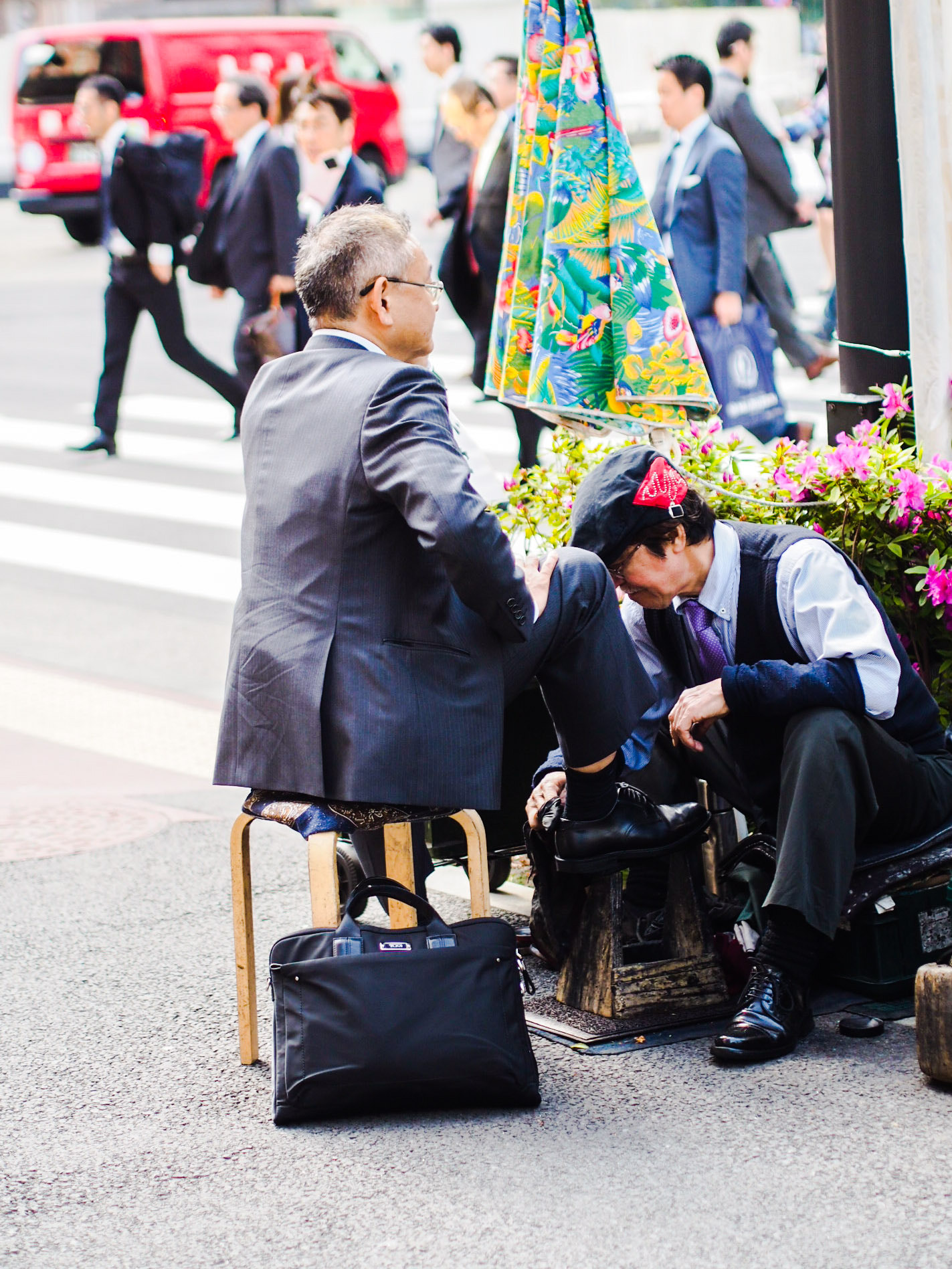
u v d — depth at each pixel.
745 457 6.22
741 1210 3.91
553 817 5.08
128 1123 4.55
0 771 8.46
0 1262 3.84
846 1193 3.97
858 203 6.25
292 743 4.50
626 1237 3.81
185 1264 3.80
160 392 19.52
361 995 4.36
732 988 5.23
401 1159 4.25
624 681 4.86
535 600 4.64
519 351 6.09
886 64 6.11
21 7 36.81
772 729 5.05
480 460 6.13
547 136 5.87
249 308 15.85
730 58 12.34
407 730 4.45
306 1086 4.38
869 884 4.95
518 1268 3.71
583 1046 4.90
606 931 5.12
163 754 8.72
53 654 10.71
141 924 6.20
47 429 17.83
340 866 5.86
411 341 4.78
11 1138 4.49
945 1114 4.37
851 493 5.75
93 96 16.47
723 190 11.17
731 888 5.52
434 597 4.55
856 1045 4.85
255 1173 4.22
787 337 13.20
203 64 24.17
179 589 12.13
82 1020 5.30
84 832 7.38
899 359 6.32
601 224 5.65
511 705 5.75
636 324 5.64
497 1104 4.50
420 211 27.97
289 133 16.86
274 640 4.54
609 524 5.00
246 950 4.87
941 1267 3.63
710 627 5.16
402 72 33.03
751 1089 4.57
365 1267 3.75
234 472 15.75
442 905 6.31
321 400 4.59
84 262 28.12
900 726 5.13
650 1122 4.39
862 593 5.02
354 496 4.47
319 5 32.56
